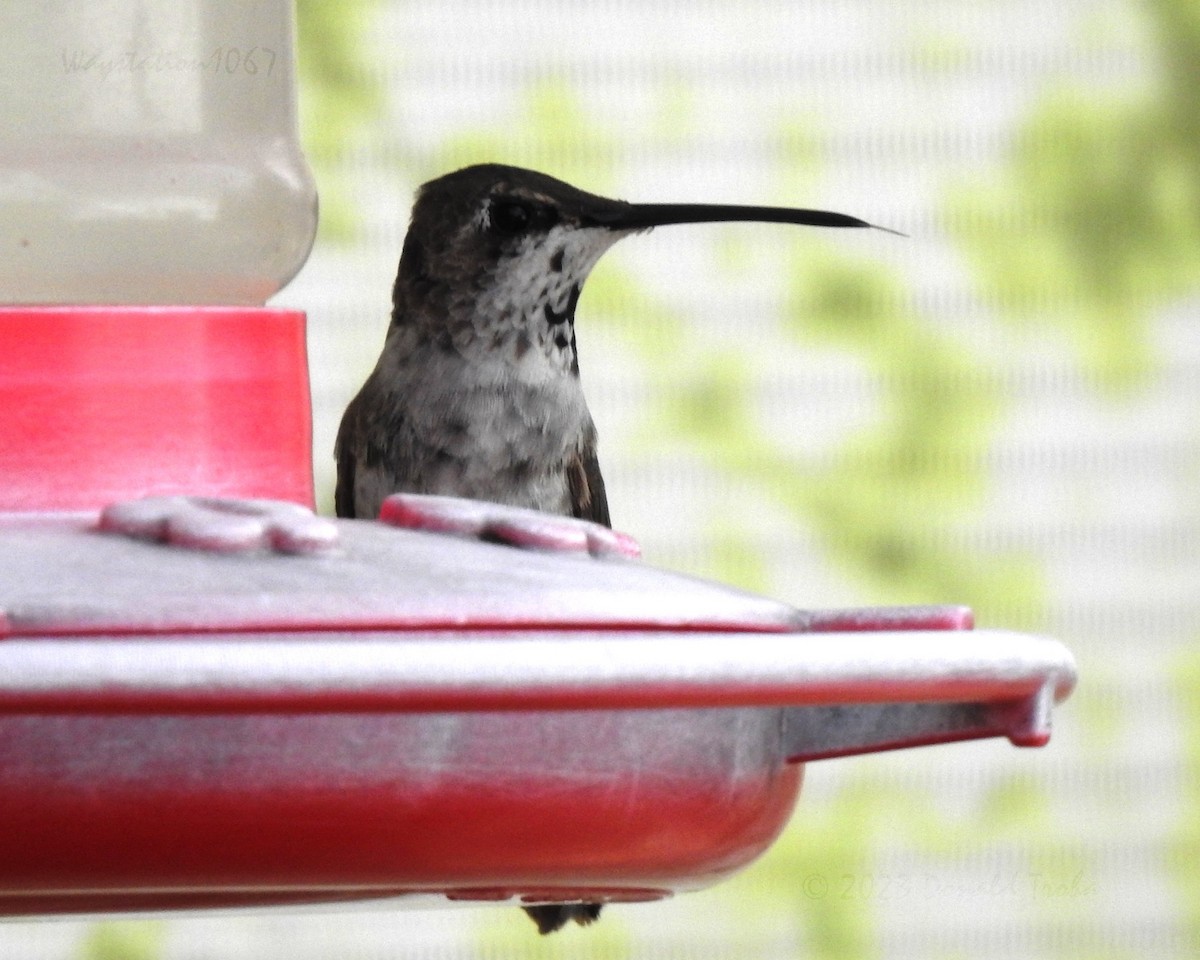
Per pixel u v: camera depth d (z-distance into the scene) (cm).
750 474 1112
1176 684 1128
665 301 1119
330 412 1055
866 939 1074
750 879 1070
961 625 350
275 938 1050
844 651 312
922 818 1086
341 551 337
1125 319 1158
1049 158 1166
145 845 309
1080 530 1137
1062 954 1091
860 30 1159
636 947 1067
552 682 296
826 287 1130
